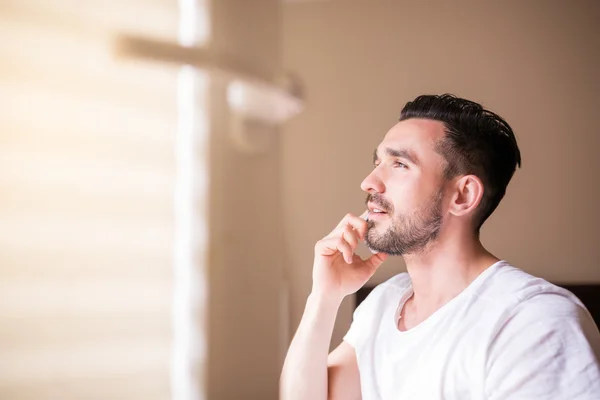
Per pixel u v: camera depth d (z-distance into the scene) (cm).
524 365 103
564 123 245
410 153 128
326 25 258
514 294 114
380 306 138
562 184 243
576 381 100
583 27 246
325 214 253
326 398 133
